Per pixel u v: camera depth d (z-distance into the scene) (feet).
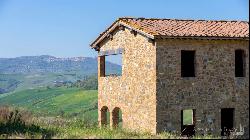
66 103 301.02
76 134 71.51
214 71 85.56
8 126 82.23
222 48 86.07
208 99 85.10
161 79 82.33
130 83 91.66
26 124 87.45
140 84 87.66
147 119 84.99
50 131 78.02
